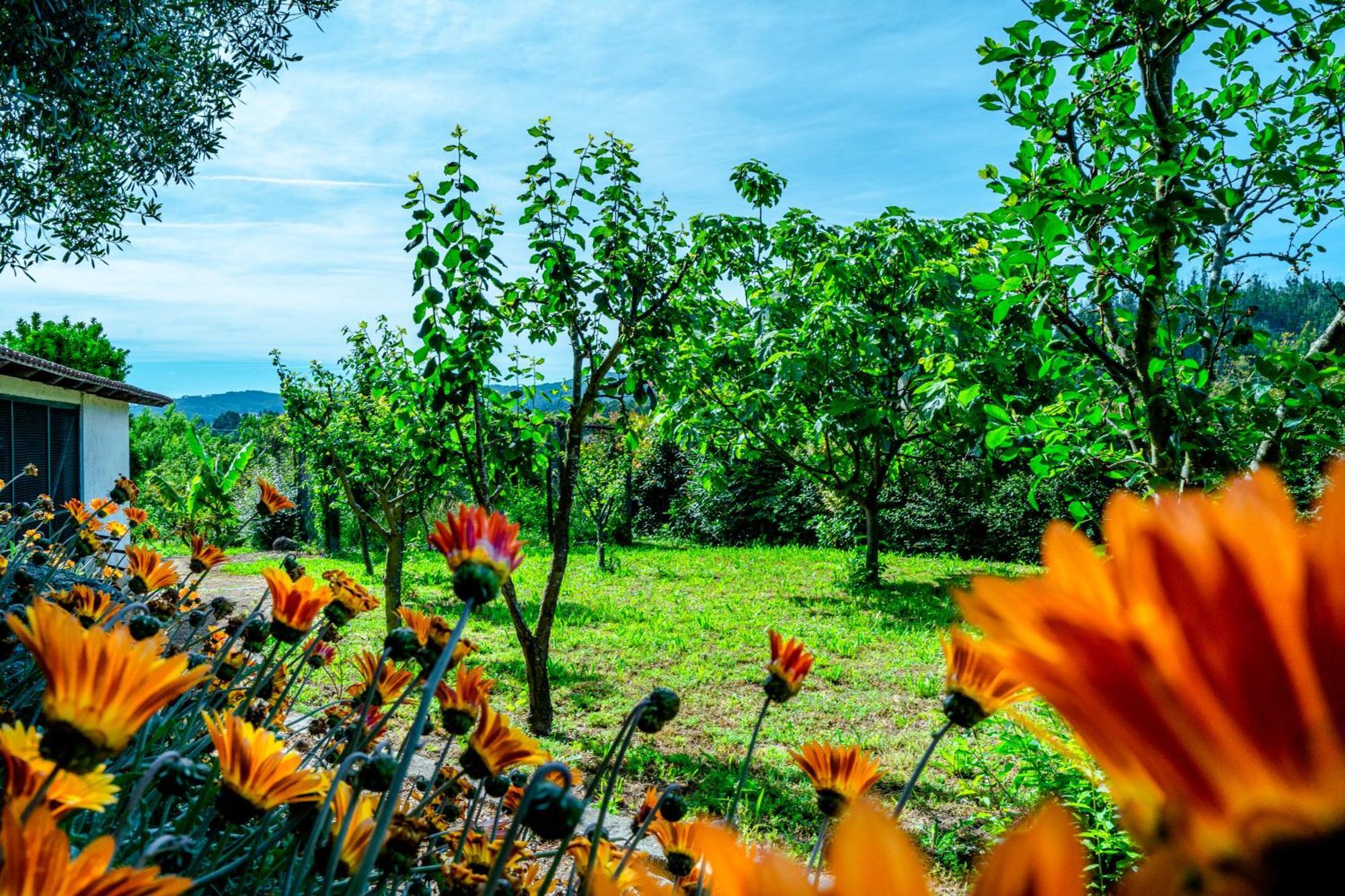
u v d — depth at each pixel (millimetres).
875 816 135
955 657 831
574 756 5230
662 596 11656
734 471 16766
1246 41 2893
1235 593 137
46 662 566
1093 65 3131
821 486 16953
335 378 11359
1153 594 146
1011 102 2812
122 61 5625
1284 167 2762
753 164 7094
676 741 5777
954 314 5812
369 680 1587
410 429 6871
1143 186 2611
